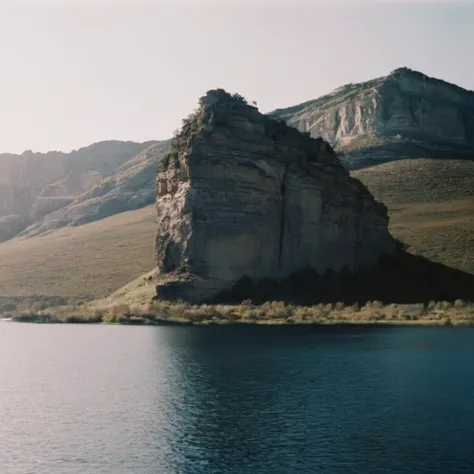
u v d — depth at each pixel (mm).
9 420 45781
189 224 107688
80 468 36719
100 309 111312
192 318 98438
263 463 36844
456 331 87312
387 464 36469
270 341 79375
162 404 49250
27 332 94688
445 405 48094
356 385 54562
